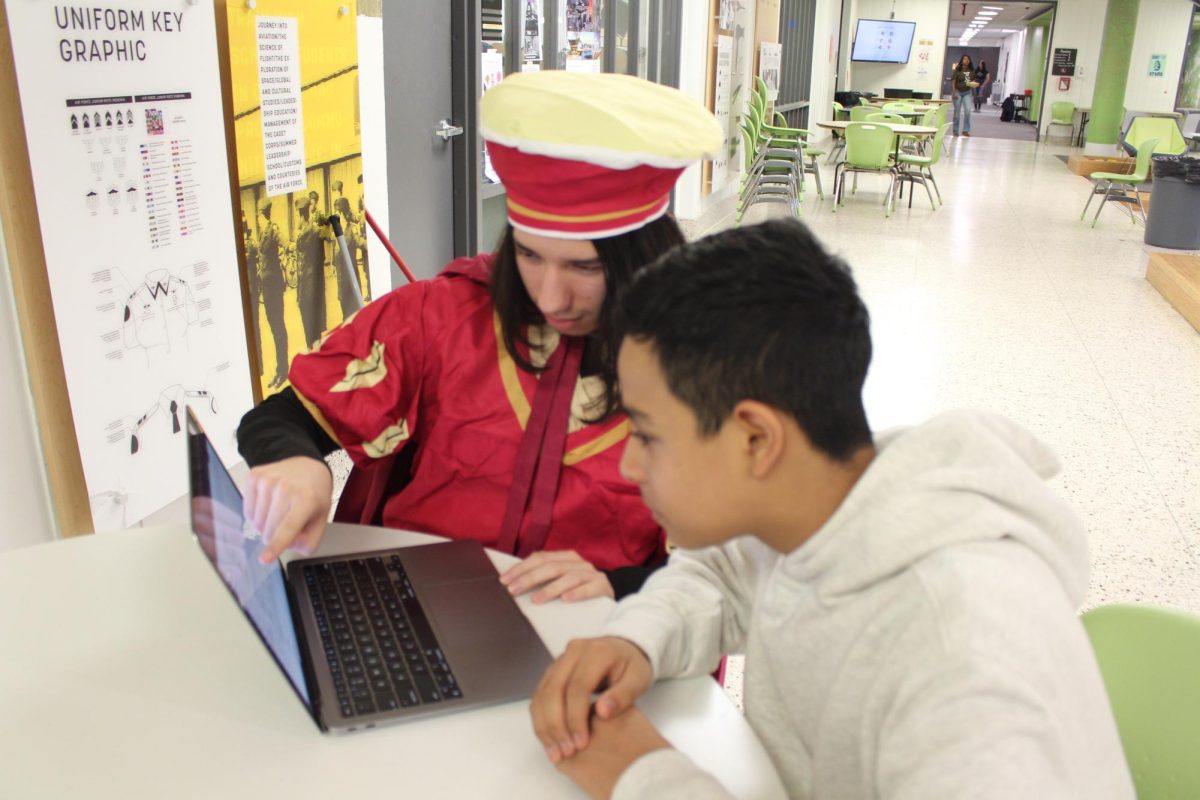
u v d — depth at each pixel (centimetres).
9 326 187
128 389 211
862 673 73
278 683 95
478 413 129
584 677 87
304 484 114
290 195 269
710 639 99
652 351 73
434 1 363
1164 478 334
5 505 191
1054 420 385
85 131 193
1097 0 1758
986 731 60
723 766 86
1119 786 69
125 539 124
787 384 70
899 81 1970
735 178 848
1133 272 672
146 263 213
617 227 111
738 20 784
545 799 80
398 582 112
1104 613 102
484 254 140
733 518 76
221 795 80
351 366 132
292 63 262
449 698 92
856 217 861
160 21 211
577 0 503
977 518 71
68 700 92
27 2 178
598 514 127
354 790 81
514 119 108
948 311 548
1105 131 1577
